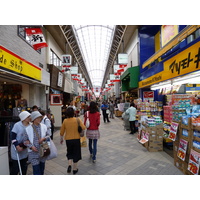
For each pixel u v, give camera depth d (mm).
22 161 2941
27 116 2797
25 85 8180
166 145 5484
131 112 7750
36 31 6168
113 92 30375
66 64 13102
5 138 3820
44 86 9828
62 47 15227
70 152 3689
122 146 5754
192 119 3172
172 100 5332
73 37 14930
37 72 7734
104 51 23609
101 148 5555
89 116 4328
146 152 4988
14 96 7980
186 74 4930
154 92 11430
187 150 3354
